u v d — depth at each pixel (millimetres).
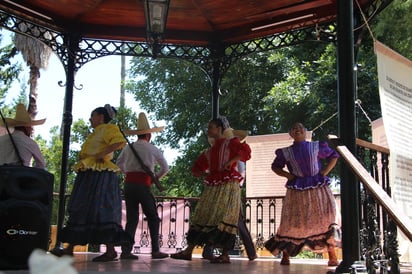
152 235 5824
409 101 3963
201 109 17656
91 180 4793
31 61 15953
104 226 4680
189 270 4090
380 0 5777
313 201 4988
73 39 7418
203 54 8117
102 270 3742
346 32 3963
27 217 3852
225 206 5160
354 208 3674
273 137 8109
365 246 3299
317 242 4922
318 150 5141
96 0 6762
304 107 14523
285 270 4406
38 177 3998
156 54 7668
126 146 5766
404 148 3770
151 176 5664
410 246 5148
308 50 15523
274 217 7766
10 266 3758
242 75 16297
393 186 3703
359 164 3299
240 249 8312
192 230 5301
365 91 13469
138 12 7043
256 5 6785
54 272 988
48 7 6945
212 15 7137
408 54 12859
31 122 4684
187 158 17328
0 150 4340
